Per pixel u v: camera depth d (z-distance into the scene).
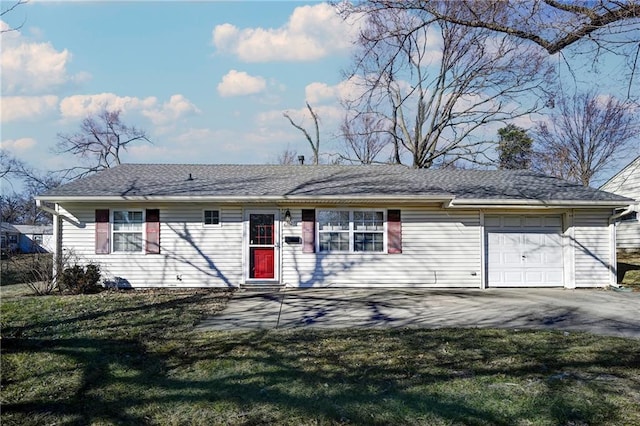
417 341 6.92
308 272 13.37
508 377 5.28
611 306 10.17
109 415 4.38
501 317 8.95
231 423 4.19
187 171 16.23
